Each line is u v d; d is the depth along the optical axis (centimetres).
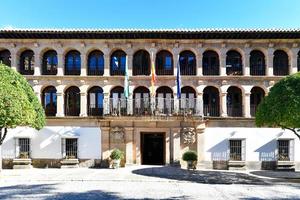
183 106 2988
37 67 3022
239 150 2938
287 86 2108
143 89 3081
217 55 3088
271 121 2130
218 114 3052
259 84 2998
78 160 2941
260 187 1886
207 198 1530
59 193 1639
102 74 3094
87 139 2961
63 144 2955
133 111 2988
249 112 2969
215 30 2928
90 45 3055
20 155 2916
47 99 3083
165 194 1628
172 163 2934
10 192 1658
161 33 2970
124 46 3052
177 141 2939
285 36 2975
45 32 2952
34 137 2964
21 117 2153
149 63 3102
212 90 3081
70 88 3091
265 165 2908
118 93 3084
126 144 2936
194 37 3003
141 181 2083
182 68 3086
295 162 2884
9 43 3030
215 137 2947
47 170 2720
